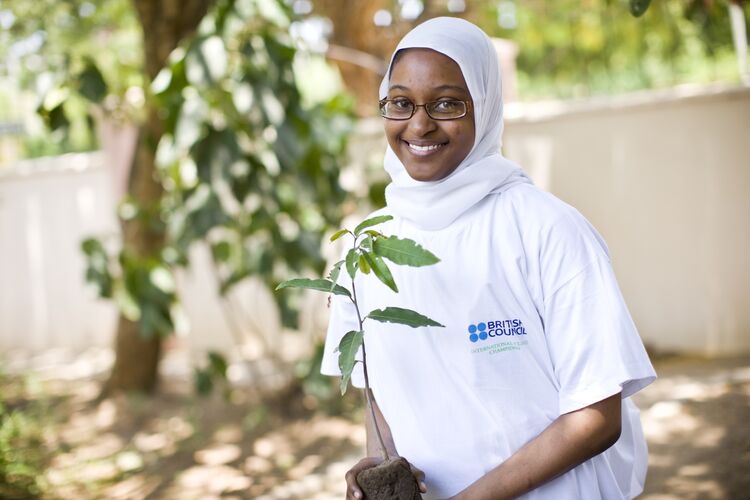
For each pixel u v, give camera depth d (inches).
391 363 60.9
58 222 298.8
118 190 257.9
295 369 207.6
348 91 227.8
